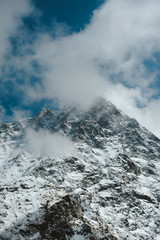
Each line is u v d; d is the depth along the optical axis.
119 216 160.38
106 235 87.88
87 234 80.75
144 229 156.38
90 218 99.38
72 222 83.81
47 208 83.12
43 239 74.50
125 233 120.06
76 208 95.06
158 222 167.88
